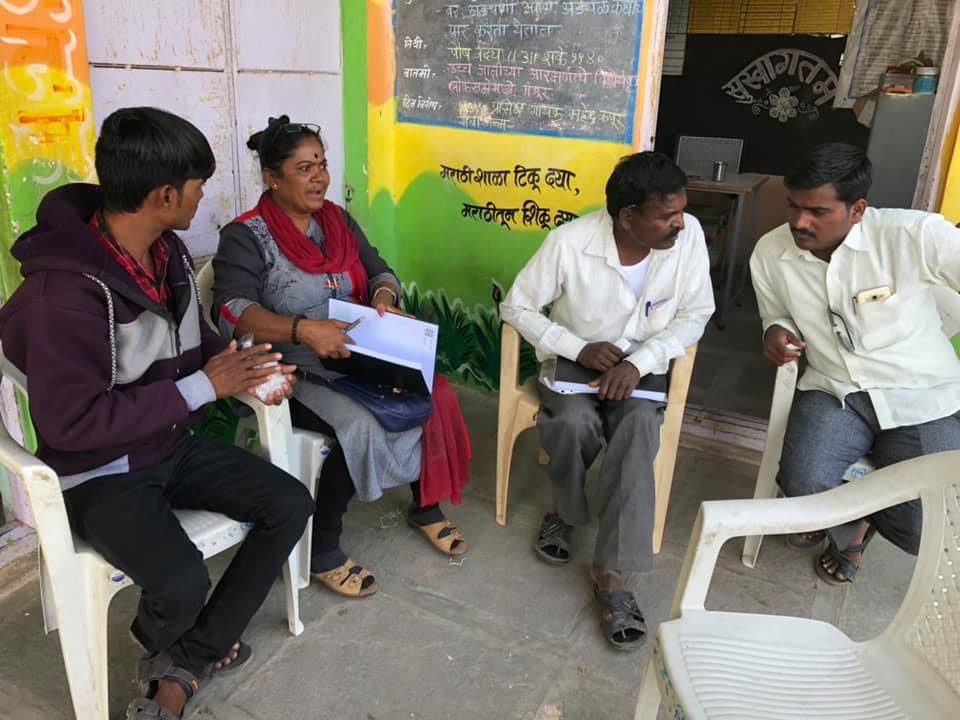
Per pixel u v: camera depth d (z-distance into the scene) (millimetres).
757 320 4688
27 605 2076
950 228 1941
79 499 1585
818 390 2252
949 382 2111
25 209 1975
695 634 1378
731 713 1218
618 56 2738
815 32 5137
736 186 4430
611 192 2055
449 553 2375
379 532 2490
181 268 1729
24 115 1927
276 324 2006
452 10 3035
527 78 2947
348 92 3141
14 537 2230
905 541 1986
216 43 2531
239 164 2721
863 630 2117
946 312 2139
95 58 2168
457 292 3420
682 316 2273
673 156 5809
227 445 1875
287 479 1776
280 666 1917
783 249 2178
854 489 1416
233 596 1721
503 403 2430
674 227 2016
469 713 1797
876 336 2088
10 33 1860
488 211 3209
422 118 3262
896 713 1271
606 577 2102
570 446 2162
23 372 1541
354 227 2428
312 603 2152
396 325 2027
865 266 2055
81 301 1475
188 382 1637
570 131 2916
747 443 3066
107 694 1626
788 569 2373
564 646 2021
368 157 3326
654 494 2131
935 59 4840
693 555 1400
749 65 5387
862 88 5094
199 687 1831
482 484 2807
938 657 1332
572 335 2277
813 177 1930
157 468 1729
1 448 1465
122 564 1524
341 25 3047
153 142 1470
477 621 2104
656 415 2107
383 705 1810
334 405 2057
